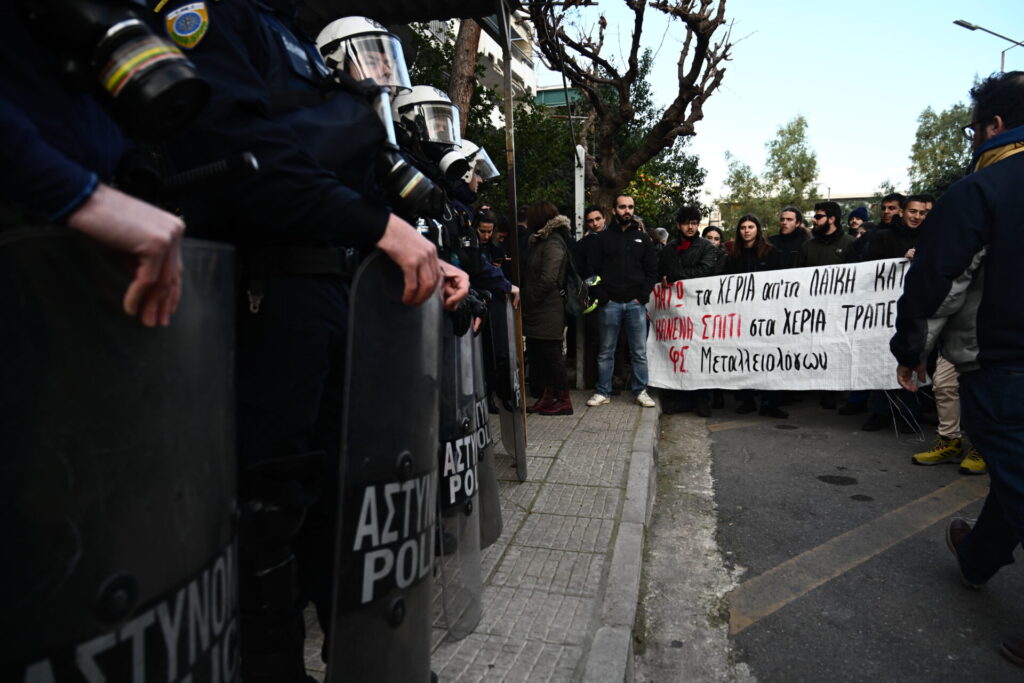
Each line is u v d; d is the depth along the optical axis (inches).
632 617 97.9
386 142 62.9
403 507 55.2
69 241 31.2
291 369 57.7
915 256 95.0
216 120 48.6
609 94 907.4
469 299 102.7
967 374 94.1
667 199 1082.7
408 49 115.6
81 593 31.6
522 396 164.9
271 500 56.4
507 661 86.7
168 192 43.9
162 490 35.4
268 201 49.1
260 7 57.3
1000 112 92.6
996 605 115.4
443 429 92.6
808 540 143.3
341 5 157.3
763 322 252.7
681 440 227.6
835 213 264.2
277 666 60.0
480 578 96.8
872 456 203.9
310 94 57.5
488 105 335.0
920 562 131.6
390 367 53.7
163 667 35.5
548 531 128.8
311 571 64.4
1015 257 87.4
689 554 137.4
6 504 29.6
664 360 269.0
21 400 30.0
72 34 36.3
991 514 109.3
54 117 39.0
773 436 230.4
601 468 167.3
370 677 53.4
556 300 226.8
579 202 368.5
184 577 36.9
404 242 52.3
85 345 31.7
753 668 99.1
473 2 156.4
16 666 29.9
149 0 51.9
